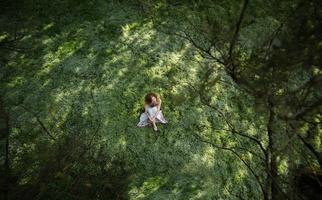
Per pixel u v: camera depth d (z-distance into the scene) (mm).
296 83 7957
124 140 7406
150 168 7172
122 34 8875
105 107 7742
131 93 8000
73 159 6418
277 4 9945
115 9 9367
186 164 7316
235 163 7504
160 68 8445
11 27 8766
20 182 6219
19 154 6926
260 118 8156
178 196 6871
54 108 7613
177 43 8922
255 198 7180
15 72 8062
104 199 6172
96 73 8172
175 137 7598
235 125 7977
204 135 7723
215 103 8133
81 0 9453
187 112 7926
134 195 6738
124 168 7055
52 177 5723
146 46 8750
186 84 8281
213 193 7031
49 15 9078
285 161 6793
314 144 7500
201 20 9469
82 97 7824
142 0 9508
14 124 7328
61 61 8281
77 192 5961
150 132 7602
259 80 4473
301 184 6031
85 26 8938
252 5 9992
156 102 7508
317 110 4402
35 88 7863
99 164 6902
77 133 7227
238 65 4648
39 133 7262
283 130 5414
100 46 8602
